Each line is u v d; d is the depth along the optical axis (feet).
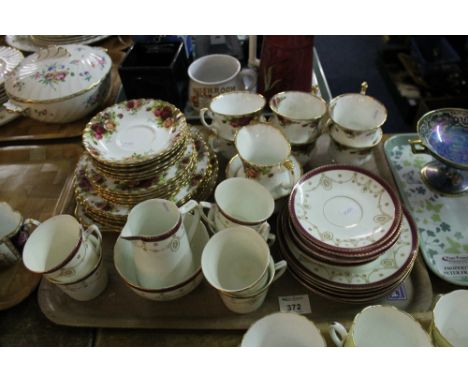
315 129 2.54
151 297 1.94
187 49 3.52
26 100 2.73
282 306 2.07
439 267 2.20
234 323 2.01
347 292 1.97
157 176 2.31
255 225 1.95
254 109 2.75
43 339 2.06
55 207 2.59
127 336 2.05
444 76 5.71
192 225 2.14
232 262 2.03
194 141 2.71
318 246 1.92
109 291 2.17
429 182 2.65
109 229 2.35
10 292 2.20
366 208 2.17
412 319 1.65
